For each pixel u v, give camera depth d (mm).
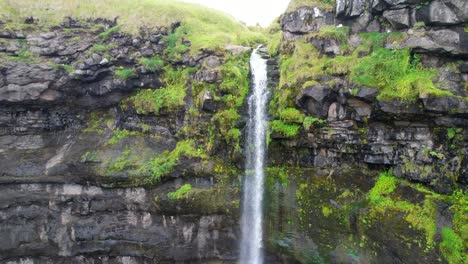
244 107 18266
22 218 19375
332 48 16156
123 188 18766
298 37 17719
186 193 17922
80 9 21656
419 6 13906
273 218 17422
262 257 17797
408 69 14062
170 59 20266
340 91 15000
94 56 19938
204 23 22312
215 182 18031
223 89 18188
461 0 13008
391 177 14875
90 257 19141
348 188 15664
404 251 13320
